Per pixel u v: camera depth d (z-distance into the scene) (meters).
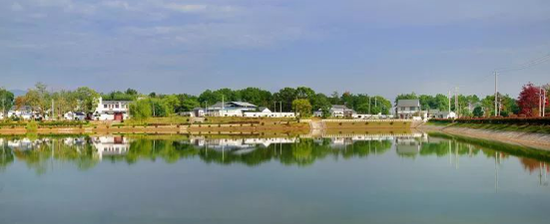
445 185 34.59
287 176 39.28
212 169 43.75
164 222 25.09
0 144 76.62
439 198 30.08
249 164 47.34
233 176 39.50
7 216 26.78
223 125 136.12
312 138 95.56
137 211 27.58
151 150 63.78
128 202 29.84
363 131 135.25
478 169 42.66
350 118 175.00
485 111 189.38
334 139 91.31
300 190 33.00
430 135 106.75
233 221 25.06
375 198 30.20
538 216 25.44
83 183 36.72
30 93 156.88
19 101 179.38
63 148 67.88
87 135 108.12
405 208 27.39
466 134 106.62
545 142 64.81
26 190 34.09
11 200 30.81
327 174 40.25
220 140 87.62
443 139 88.38
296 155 56.09
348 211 26.86
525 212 26.31
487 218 25.08
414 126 161.88
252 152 60.25
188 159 52.12
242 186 34.75
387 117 199.50
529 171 41.00
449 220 24.80
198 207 28.27
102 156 55.66
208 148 67.38
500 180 36.56
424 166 45.19
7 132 118.81
